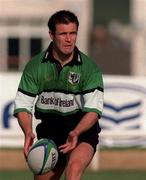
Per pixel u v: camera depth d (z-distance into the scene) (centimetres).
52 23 1489
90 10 7825
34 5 7538
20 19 7538
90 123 1489
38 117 1585
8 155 2953
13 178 2631
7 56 7450
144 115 3397
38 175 1548
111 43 7862
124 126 3381
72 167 1462
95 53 7725
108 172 2814
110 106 3375
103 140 3142
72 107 1552
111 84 3381
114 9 8269
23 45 7500
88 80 1516
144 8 7906
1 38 7488
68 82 1526
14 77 3372
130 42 7825
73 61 1517
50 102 1555
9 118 3350
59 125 1576
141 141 3206
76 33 1493
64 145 1450
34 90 1544
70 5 7631
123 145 3183
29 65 1541
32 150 1469
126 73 7675
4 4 7506
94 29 7962
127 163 2977
